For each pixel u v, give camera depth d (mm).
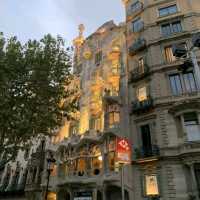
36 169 37281
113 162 26156
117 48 33625
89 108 33781
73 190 28453
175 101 23656
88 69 38531
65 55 24094
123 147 11844
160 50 27734
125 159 11461
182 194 19531
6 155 21547
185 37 27016
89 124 32031
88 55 39812
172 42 27609
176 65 25562
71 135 34312
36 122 21297
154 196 20922
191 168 19625
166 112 23625
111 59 33562
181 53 12898
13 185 41594
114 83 30859
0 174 45812
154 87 25641
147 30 30359
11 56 20984
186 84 24672
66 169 31250
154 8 31469
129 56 31250
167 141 22188
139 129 25219
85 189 27406
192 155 19797
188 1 29625
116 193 25312
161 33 29094
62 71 23453
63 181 29156
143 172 22812
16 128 20391
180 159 20859
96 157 28594
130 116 26719
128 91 28734
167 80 25500
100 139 28375
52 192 32156
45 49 23094
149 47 28781
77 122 34938
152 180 21938
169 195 20016
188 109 21984
